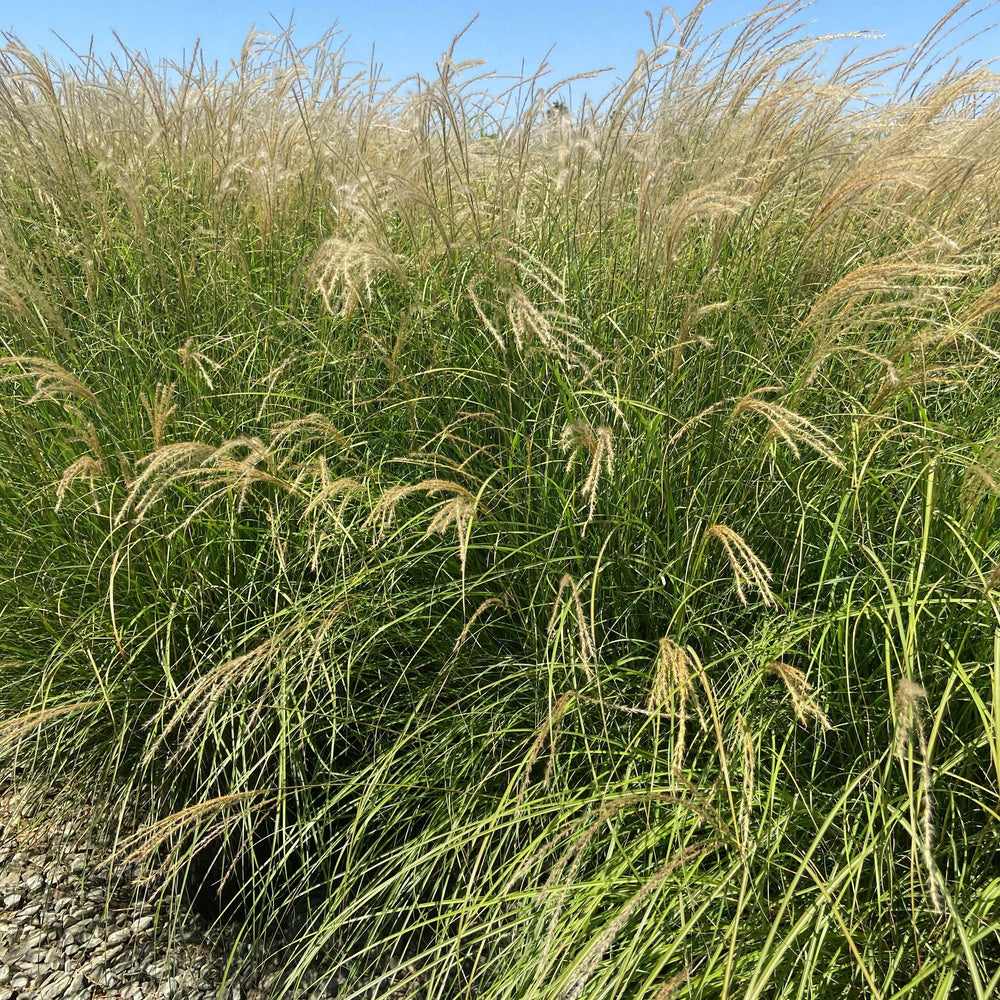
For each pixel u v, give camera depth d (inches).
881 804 83.9
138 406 143.6
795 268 143.7
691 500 112.6
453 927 106.2
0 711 129.0
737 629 113.0
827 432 122.2
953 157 131.1
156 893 117.2
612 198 159.0
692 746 101.9
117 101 224.5
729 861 85.7
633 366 128.5
